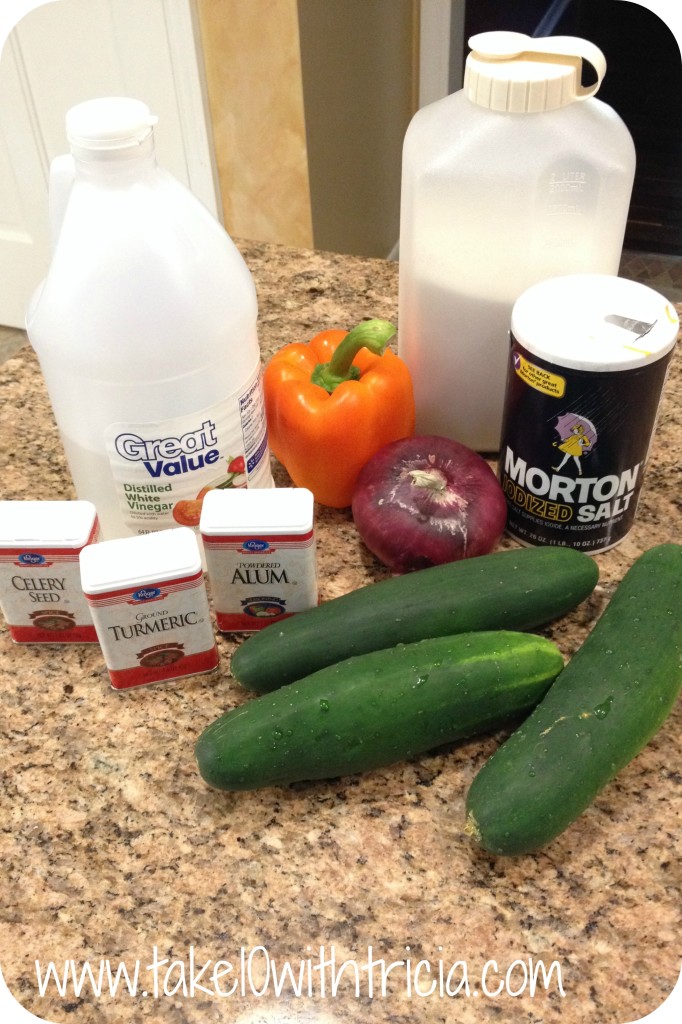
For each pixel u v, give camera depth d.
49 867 0.51
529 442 0.62
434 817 0.52
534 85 0.59
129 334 0.53
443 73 1.89
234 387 0.59
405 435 0.73
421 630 0.56
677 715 0.57
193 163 1.56
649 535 0.69
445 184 0.63
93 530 0.59
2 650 0.63
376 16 1.63
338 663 0.53
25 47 1.52
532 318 0.60
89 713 0.59
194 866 0.50
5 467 0.77
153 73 1.46
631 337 0.58
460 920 0.48
